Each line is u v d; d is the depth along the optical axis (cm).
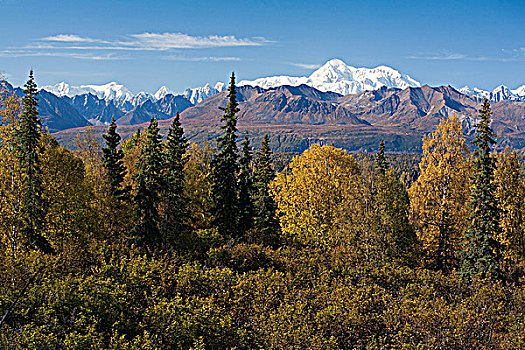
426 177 3253
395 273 2562
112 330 1495
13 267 1706
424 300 2073
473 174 2981
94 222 3142
